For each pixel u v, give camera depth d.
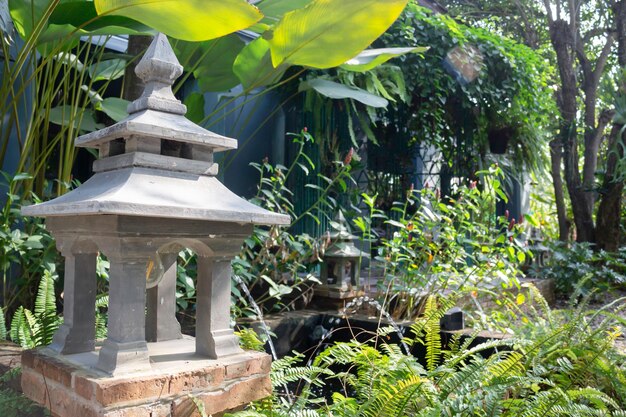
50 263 2.89
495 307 4.78
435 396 1.92
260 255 4.06
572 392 1.95
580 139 10.84
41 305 2.29
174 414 1.48
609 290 6.73
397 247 4.18
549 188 12.12
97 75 4.08
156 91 1.66
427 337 2.45
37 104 3.50
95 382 1.38
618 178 8.59
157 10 1.90
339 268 4.27
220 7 1.83
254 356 1.68
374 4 2.22
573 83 9.48
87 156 5.58
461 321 3.62
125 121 1.54
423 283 4.00
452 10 13.02
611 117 9.18
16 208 3.21
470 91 7.07
